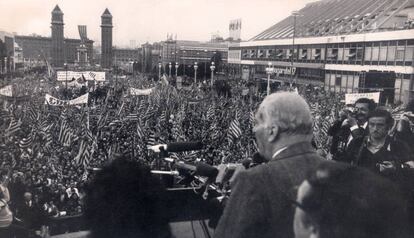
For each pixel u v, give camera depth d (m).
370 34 51.97
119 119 26.73
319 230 2.11
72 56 197.62
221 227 2.24
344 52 57.62
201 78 107.25
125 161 2.16
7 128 22.61
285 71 70.75
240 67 95.88
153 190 2.11
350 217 2.13
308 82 66.31
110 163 2.15
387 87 32.06
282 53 74.94
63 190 14.23
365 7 60.31
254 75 85.12
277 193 2.18
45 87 55.69
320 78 63.16
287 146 2.40
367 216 2.14
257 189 2.21
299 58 69.06
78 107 33.06
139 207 2.04
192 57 160.88
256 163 3.53
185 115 31.00
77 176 15.83
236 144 21.39
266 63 81.62
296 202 2.14
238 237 2.14
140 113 27.55
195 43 161.62
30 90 47.66
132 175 2.10
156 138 21.00
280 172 2.24
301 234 2.13
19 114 28.08
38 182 14.35
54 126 24.14
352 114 8.43
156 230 2.08
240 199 2.23
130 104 35.25
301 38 68.31
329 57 61.16
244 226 2.14
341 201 2.14
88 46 199.62
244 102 41.09
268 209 2.16
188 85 79.25
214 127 25.22
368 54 52.69
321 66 62.81
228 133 21.48
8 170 14.15
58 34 172.50
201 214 3.73
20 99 34.97
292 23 76.81
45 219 10.21
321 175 2.20
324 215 2.12
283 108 2.41
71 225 9.23
